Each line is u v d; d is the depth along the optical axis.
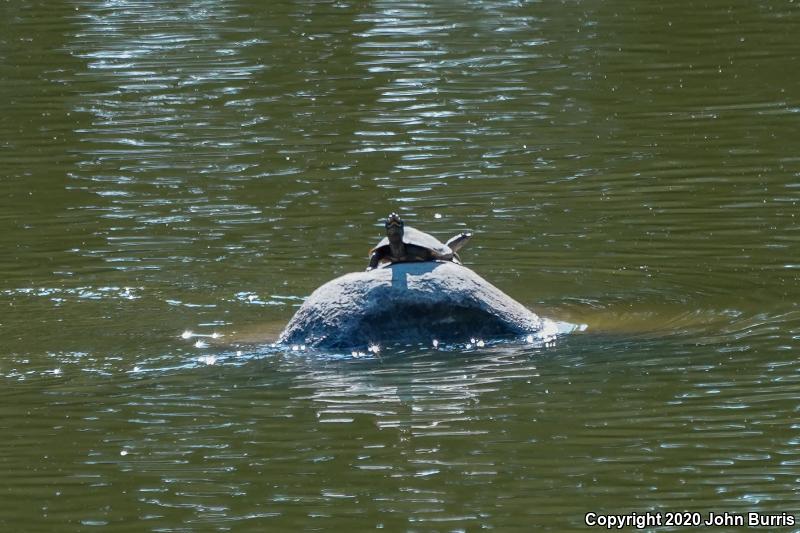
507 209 22.69
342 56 33.41
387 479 12.95
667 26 35.19
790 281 18.78
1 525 12.21
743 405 14.41
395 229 17.67
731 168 24.36
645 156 25.33
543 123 27.72
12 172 25.66
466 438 13.82
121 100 30.36
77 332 17.50
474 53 33.25
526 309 17.59
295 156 26.19
